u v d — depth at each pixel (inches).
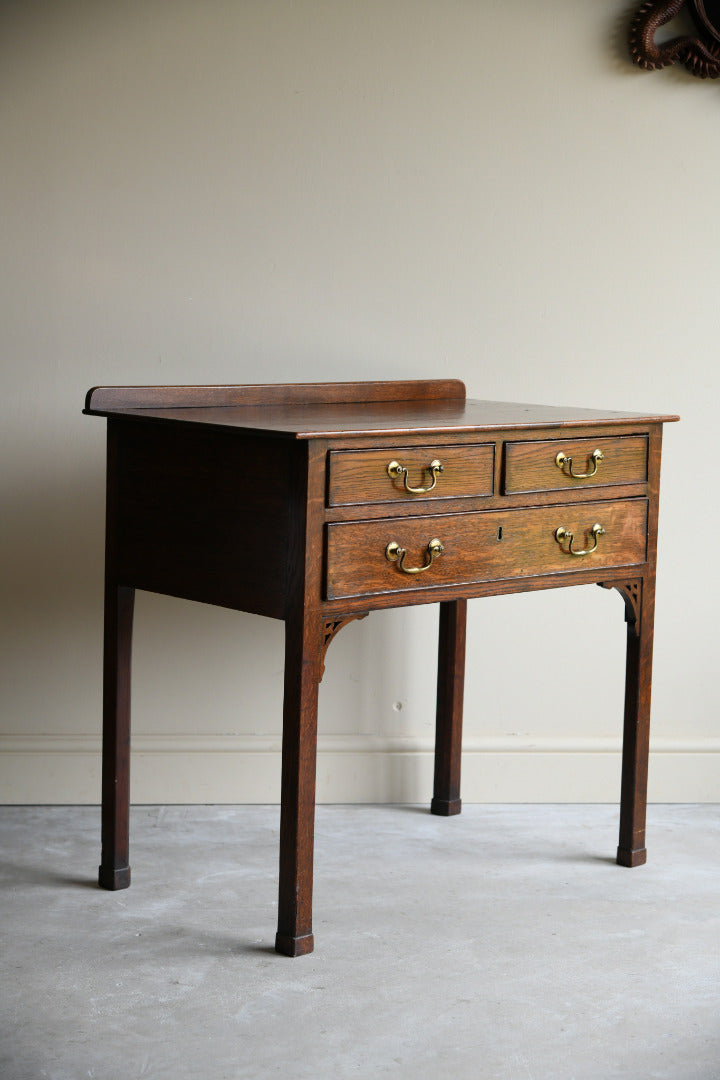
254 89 118.4
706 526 128.4
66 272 117.8
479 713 127.8
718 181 125.6
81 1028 80.0
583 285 125.1
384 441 90.8
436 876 107.3
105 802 101.9
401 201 121.7
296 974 88.4
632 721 110.1
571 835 118.6
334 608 90.0
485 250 123.5
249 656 123.8
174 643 122.6
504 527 99.3
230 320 120.6
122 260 118.5
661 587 128.6
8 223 116.8
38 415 119.0
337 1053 77.9
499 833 118.6
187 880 104.7
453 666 121.3
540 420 100.5
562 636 127.9
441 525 95.3
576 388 126.1
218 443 92.7
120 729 101.4
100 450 120.1
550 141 123.1
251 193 119.5
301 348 122.0
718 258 126.2
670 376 126.9
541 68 122.3
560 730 128.9
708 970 90.6
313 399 113.2
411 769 126.8
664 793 129.3
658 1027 82.2
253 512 90.8
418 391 119.8
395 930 96.1
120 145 117.3
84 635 121.6
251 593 91.7
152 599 121.8
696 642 129.2
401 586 93.4
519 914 99.7
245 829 117.2
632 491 108.0
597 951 93.4
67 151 116.6
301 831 90.7
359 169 120.8
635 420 105.7
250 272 120.4
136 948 91.7
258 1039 79.3
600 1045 79.7
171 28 116.6
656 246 125.5
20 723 121.8
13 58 115.0
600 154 123.9
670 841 117.6
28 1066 75.2
